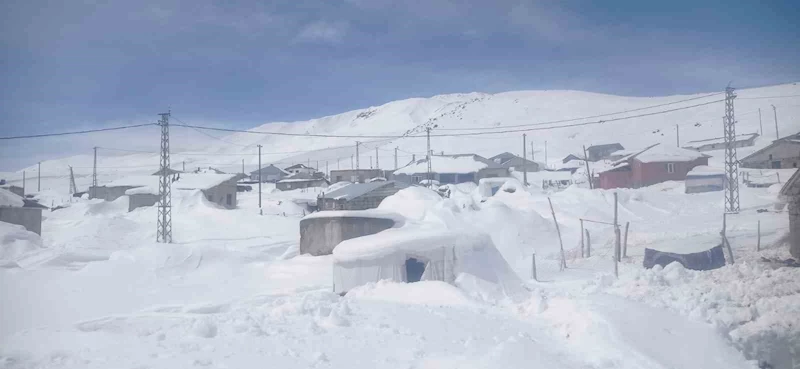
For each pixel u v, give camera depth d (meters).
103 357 6.97
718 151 94.19
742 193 45.75
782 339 9.19
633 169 70.94
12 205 36.28
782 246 22.84
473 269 14.10
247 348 7.60
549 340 8.84
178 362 6.80
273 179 105.31
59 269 21.25
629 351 7.66
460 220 26.33
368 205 43.06
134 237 38.31
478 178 83.88
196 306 12.48
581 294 11.83
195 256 21.98
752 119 121.69
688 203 44.50
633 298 11.27
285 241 32.56
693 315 9.91
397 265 14.18
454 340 8.61
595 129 156.88
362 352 7.64
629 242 27.67
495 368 6.84
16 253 25.56
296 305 10.38
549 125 177.75
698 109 153.12
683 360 7.83
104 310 14.11
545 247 26.77
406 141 174.38
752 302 10.68
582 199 42.72
